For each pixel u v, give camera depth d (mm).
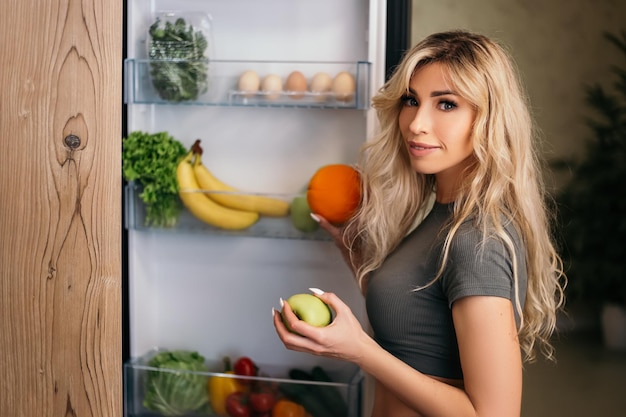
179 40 1630
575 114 2037
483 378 1070
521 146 1208
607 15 2002
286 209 1639
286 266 1774
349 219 1542
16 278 1183
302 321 1083
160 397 1651
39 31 1149
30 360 1195
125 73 1625
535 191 1261
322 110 1725
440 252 1178
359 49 1681
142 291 1762
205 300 1813
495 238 1117
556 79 2018
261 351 1802
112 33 1145
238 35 1726
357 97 1555
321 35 1696
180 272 1816
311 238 1620
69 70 1152
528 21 1981
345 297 1750
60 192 1169
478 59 1179
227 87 1624
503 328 1077
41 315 1188
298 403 1603
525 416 2059
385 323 1246
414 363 1219
